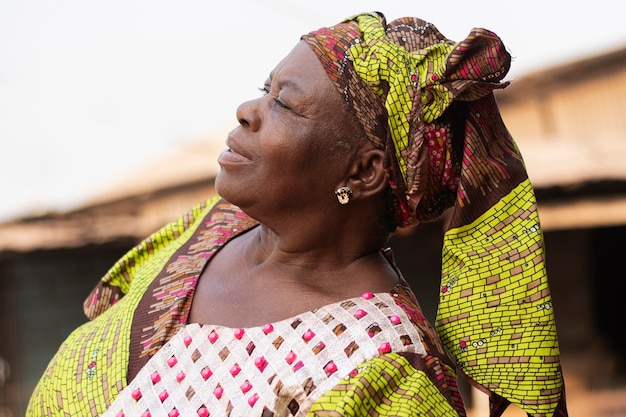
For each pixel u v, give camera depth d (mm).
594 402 9797
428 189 1633
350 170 1573
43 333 9555
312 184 1556
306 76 1549
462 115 1588
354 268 1618
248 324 1550
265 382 1458
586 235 10688
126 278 1986
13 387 9438
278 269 1610
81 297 9625
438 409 1430
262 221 1591
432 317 9141
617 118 9820
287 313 1544
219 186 1581
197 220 1933
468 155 1583
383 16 1654
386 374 1423
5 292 9445
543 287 1571
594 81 9906
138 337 1633
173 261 1773
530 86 9906
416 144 1556
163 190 8352
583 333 10625
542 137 9703
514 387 1564
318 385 1435
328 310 1519
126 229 8273
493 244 1606
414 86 1542
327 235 1593
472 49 1507
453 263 1640
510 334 1578
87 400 1622
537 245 1584
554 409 1557
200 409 1480
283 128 1530
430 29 1639
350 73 1550
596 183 8055
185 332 1581
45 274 9547
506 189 1613
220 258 1722
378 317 1504
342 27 1604
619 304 10914
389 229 1689
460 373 1643
